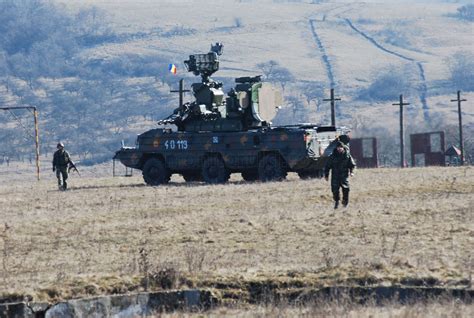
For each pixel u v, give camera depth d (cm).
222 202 10712
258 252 7188
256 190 12088
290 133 13962
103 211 10281
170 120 15000
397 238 7212
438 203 9419
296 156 13900
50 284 6069
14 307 5688
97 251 7619
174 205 10606
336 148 9456
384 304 5450
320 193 11200
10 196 13262
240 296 5838
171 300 5812
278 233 8025
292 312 5391
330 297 5584
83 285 5972
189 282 5972
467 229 7725
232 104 14625
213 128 14812
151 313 5781
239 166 14400
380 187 11606
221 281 5944
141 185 15012
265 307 5581
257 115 14662
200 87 15000
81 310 5734
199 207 10312
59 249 7806
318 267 6241
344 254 6838
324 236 7762
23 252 7719
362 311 5266
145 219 9344
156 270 6259
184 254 7106
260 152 14225
